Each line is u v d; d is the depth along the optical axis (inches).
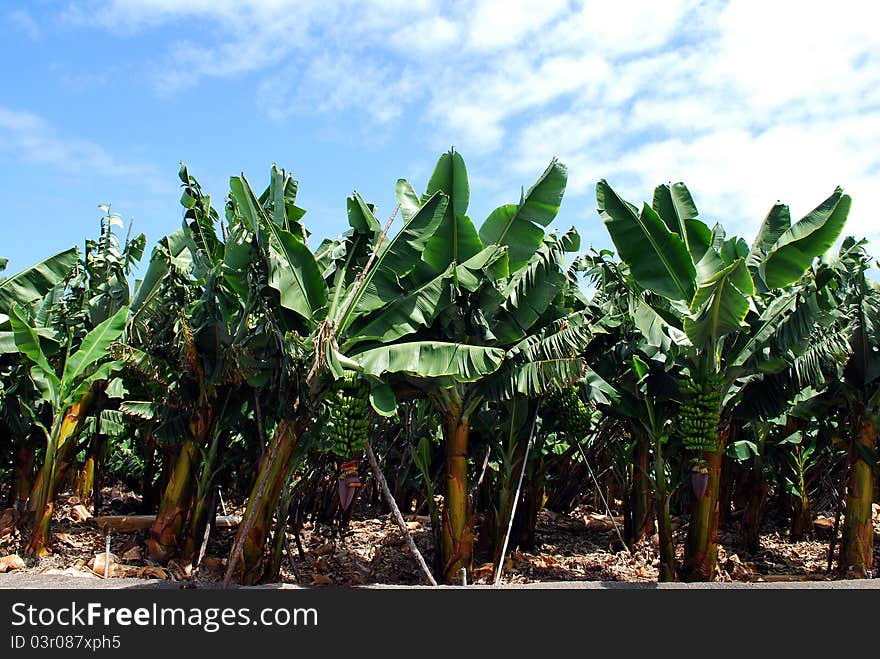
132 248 447.2
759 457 473.1
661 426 386.6
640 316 364.2
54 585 300.8
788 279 356.2
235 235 308.7
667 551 369.1
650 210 338.6
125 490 652.1
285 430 314.2
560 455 455.5
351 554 432.5
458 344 310.2
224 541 442.3
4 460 466.0
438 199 332.2
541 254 361.7
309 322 313.7
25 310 426.0
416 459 382.6
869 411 394.0
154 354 366.9
